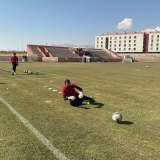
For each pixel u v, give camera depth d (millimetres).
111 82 14406
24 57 53688
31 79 15367
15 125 5480
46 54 65125
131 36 132375
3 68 27297
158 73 22984
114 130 5215
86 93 10117
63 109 7109
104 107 7457
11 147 4238
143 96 9531
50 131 5098
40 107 7320
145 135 4930
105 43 142125
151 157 3893
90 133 5000
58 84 12914
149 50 128125
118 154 3984
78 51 74438
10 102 7961
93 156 3896
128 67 35906
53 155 3924
